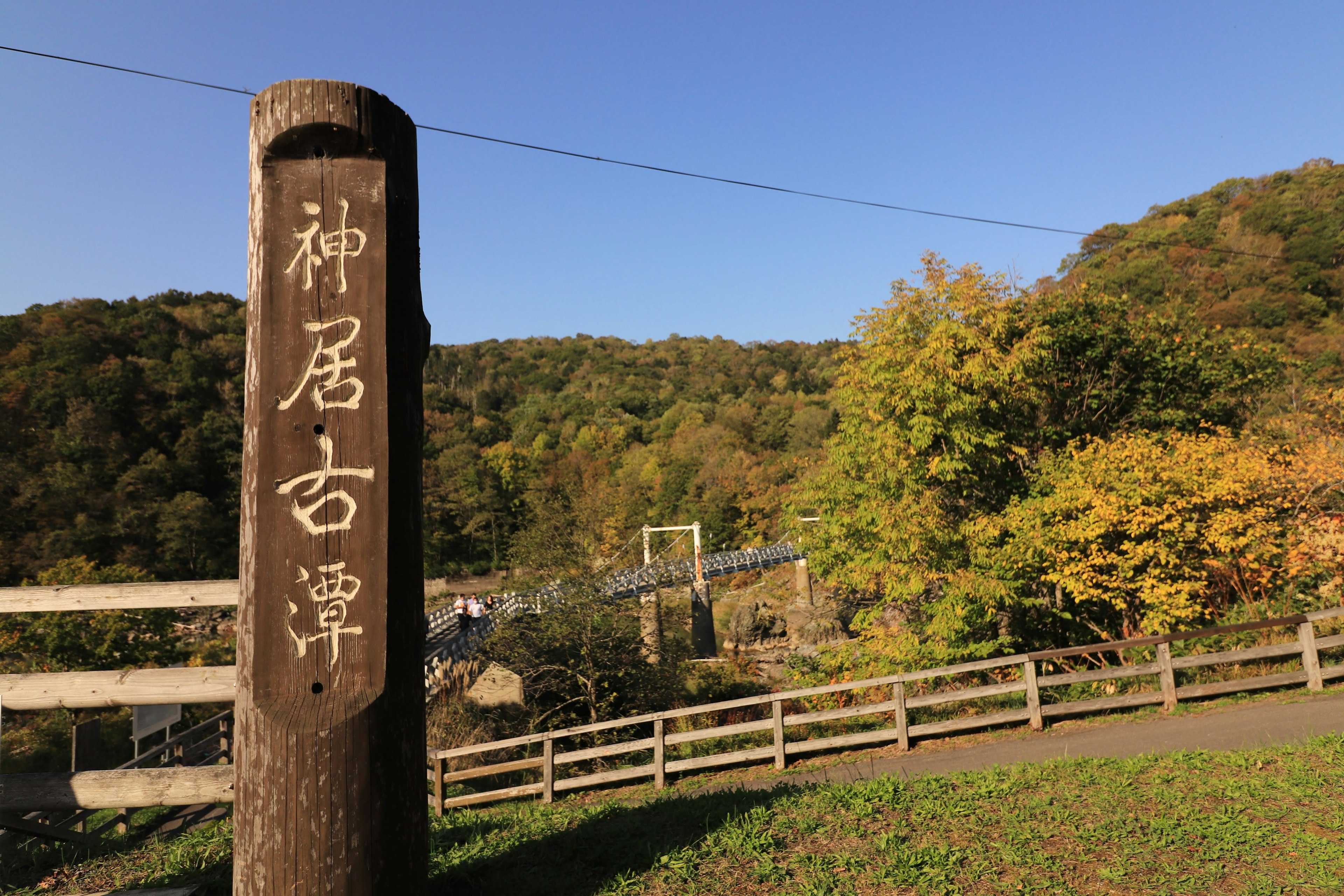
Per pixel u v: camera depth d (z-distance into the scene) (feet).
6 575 151.02
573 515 65.72
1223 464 38.52
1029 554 41.98
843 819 16.52
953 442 50.03
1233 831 15.65
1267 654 30.01
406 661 8.75
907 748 30.12
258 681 8.22
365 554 8.52
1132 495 38.34
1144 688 33.35
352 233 8.90
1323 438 44.45
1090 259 169.48
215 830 13.98
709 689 73.00
